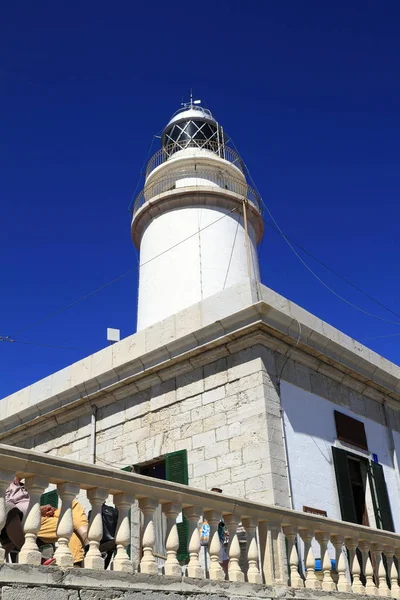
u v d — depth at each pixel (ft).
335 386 42.06
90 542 19.10
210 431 37.22
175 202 67.56
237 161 75.61
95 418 44.62
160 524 28.02
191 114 78.23
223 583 22.24
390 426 45.80
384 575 30.14
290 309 41.09
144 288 65.92
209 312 40.22
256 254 70.90
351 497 38.45
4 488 17.26
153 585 19.86
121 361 44.14
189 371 39.96
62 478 18.66
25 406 50.52
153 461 40.11
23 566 16.71
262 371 36.09
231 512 23.94
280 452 34.76
